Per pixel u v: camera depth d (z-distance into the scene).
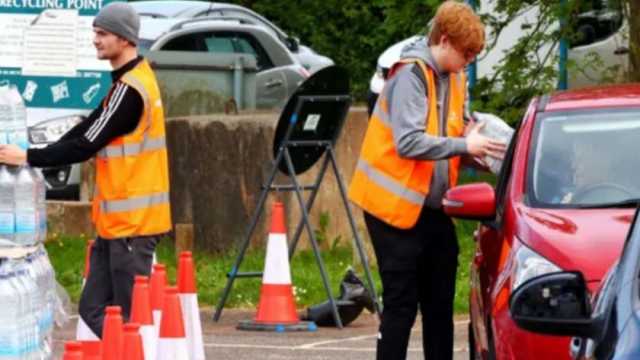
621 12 37.19
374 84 30.52
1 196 15.30
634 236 9.81
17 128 15.65
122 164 17.28
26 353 14.70
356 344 22.38
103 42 17.23
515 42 37.22
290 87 43.41
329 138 24.05
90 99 24.48
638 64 34.66
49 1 24.33
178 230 28.80
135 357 14.49
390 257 16.44
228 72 36.84
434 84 16.50
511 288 14.04
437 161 16.45
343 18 56.03
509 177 15.86
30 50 24.39
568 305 9.87
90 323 17.77
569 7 34.31
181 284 18.25
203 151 29.91
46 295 15.68
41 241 15.96
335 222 29.97
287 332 23.44
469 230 31.53
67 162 16.70
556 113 16.45
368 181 16.53
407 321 16.47
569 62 34.91
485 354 15.30
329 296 23.80
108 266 17.69
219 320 24.69
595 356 9.05
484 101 35.12
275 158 23.94
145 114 17.27
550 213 14.94
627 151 15.83
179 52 36.75
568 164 15.73
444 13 16.44
